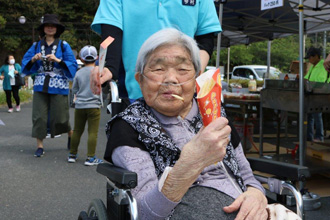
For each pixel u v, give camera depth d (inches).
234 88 289.9
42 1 1368.1
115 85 84.4
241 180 76.1
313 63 286.7
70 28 1437.0
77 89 214.5
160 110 72.2
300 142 165.2
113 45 85.7
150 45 69.9
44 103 226.4
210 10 94.0
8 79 453.7
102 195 166.7
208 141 54.6
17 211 146.0
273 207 72.3
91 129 214.8
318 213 148.9
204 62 91.0
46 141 281.9
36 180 186.1
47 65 218.7
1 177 189.8
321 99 168.9
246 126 231.5
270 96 198.1
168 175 58.2
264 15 331.9
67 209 149.4
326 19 314.8
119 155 69.2
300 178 74.4
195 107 78.1
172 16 88.0
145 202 61.0
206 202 68.8
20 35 1438.2
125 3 87.7
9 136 300.8
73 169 207.3
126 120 71.3
